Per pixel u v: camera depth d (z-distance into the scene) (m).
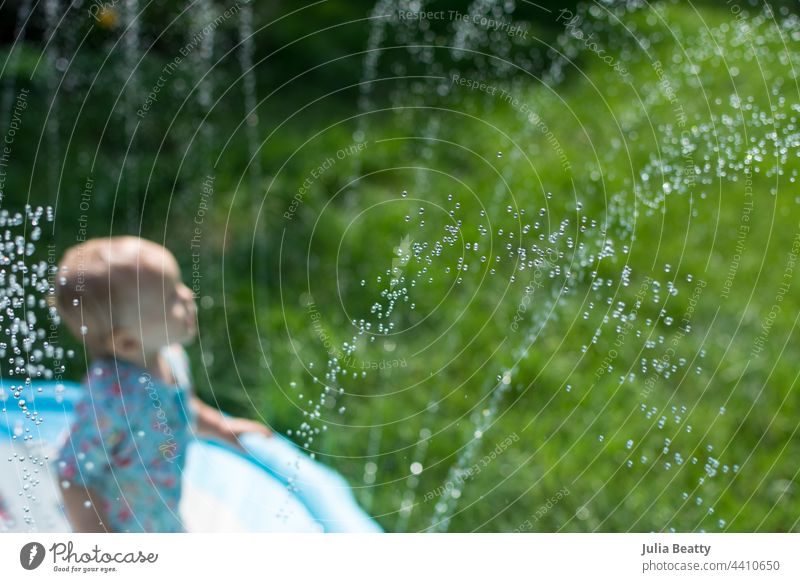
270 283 2.92
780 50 3.75
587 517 2.28
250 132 3.42
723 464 2.40
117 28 3.54
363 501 2.31
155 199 3.13
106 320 2.05
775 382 2.60
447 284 2.93
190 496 2.21
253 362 2.66
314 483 2.30
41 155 3.14
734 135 3.28
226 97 3.53
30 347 2.43
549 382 2.62
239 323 2.76
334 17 3.97
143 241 2.18
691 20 4.02
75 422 2.04
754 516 2.26
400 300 2.88
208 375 2.59
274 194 3.20
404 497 2.33
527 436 2.48
